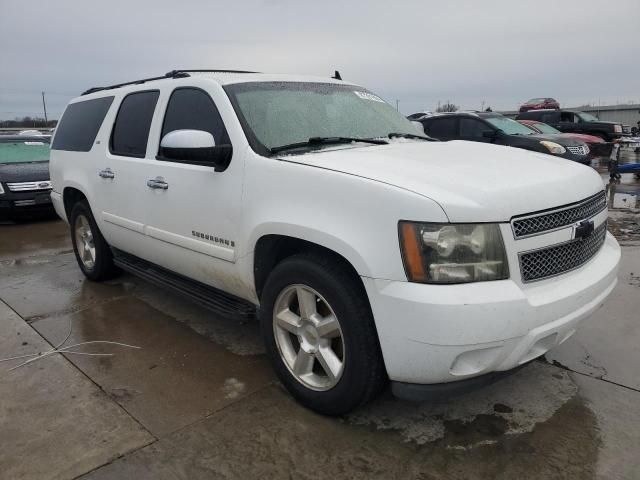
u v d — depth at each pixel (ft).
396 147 11.05
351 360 8.80
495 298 7.77
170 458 8.67
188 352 12.52
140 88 14.76
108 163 15.14
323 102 12.64
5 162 32.22
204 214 11.46
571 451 8.67
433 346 7.81
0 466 8.54
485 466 8.38
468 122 41.11
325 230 8.74
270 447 8.91
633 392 10.39
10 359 12.30
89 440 9.16
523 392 10.46
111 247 17.02
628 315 13.96
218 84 11.81
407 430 9.32
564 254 8.85
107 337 13.46
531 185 8.72
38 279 18.78
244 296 11.44
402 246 7.96
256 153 10.44
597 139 45.16
